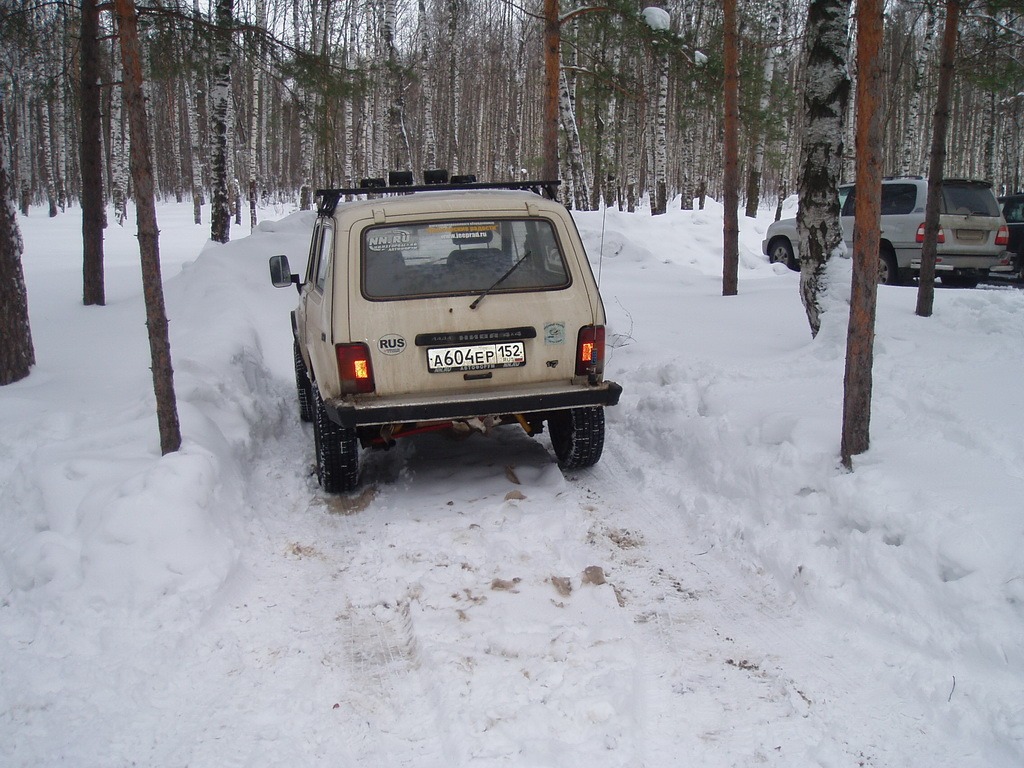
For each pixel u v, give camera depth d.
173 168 55.66
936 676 3.32
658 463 6.11
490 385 5.34
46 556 4.19
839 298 7.68
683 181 30.45
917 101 24.27
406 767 2.91
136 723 3.19
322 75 10.97
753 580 4.34
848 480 4.48
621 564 4.56
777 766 2.88
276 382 8.97
